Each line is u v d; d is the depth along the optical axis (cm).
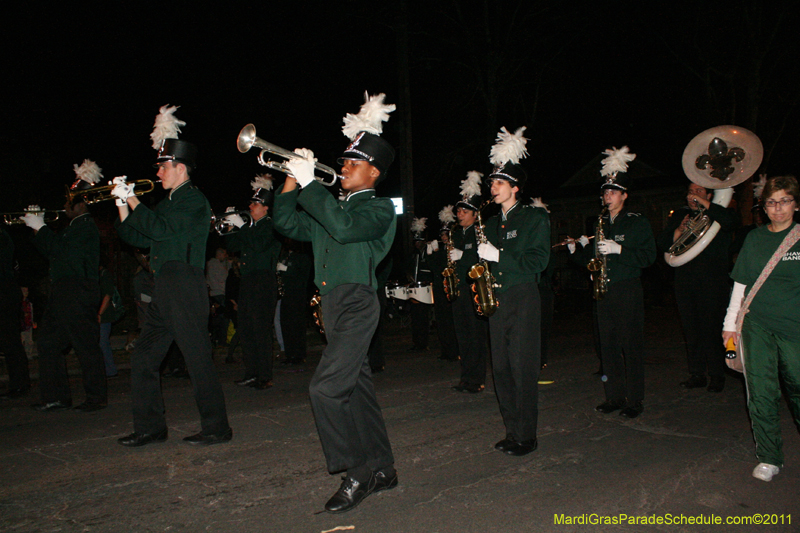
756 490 411
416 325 1066
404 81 1582
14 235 1219
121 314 864
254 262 745
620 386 607
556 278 1898
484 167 2330
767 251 416
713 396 665
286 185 408
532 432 490
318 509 392
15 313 722
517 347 481
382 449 418
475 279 498
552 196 3039
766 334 423
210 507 396
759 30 1981
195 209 509
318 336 1243
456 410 630
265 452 501
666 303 1817
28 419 613
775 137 2164
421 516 379
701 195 681
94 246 644
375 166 406
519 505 393
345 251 396
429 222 2420
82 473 458
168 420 603
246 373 771
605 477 436
